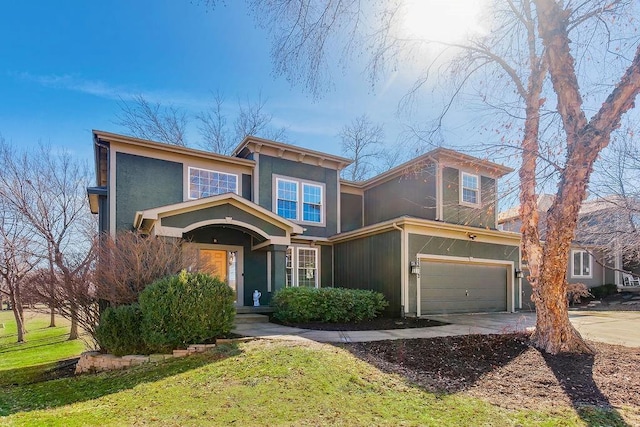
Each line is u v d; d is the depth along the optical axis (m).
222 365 5.46
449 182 13.38
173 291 6.85
